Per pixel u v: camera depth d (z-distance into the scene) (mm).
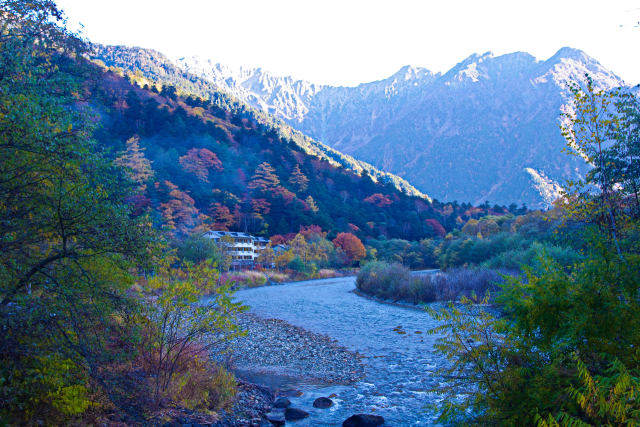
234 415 8562
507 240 47062
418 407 9508
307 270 79625
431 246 104125
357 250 100500
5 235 5539
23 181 5844
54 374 6000
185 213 85438
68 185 6203
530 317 5852
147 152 123250
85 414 6480
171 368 8562
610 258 5574
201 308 8703
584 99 7520
